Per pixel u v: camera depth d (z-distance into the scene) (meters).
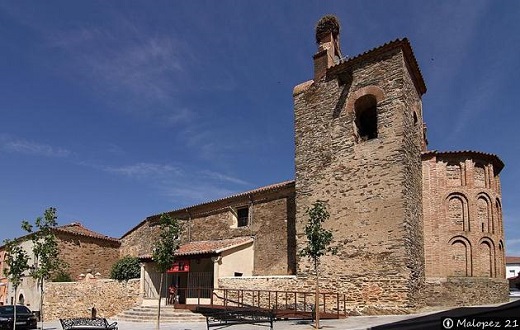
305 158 25.33
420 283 21.91
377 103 23.05
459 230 23.58
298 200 24.98
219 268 26.05
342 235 22.70
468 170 24.23
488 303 22.77
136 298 28.73
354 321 18.69
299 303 22.89
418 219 22.84
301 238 24.23
